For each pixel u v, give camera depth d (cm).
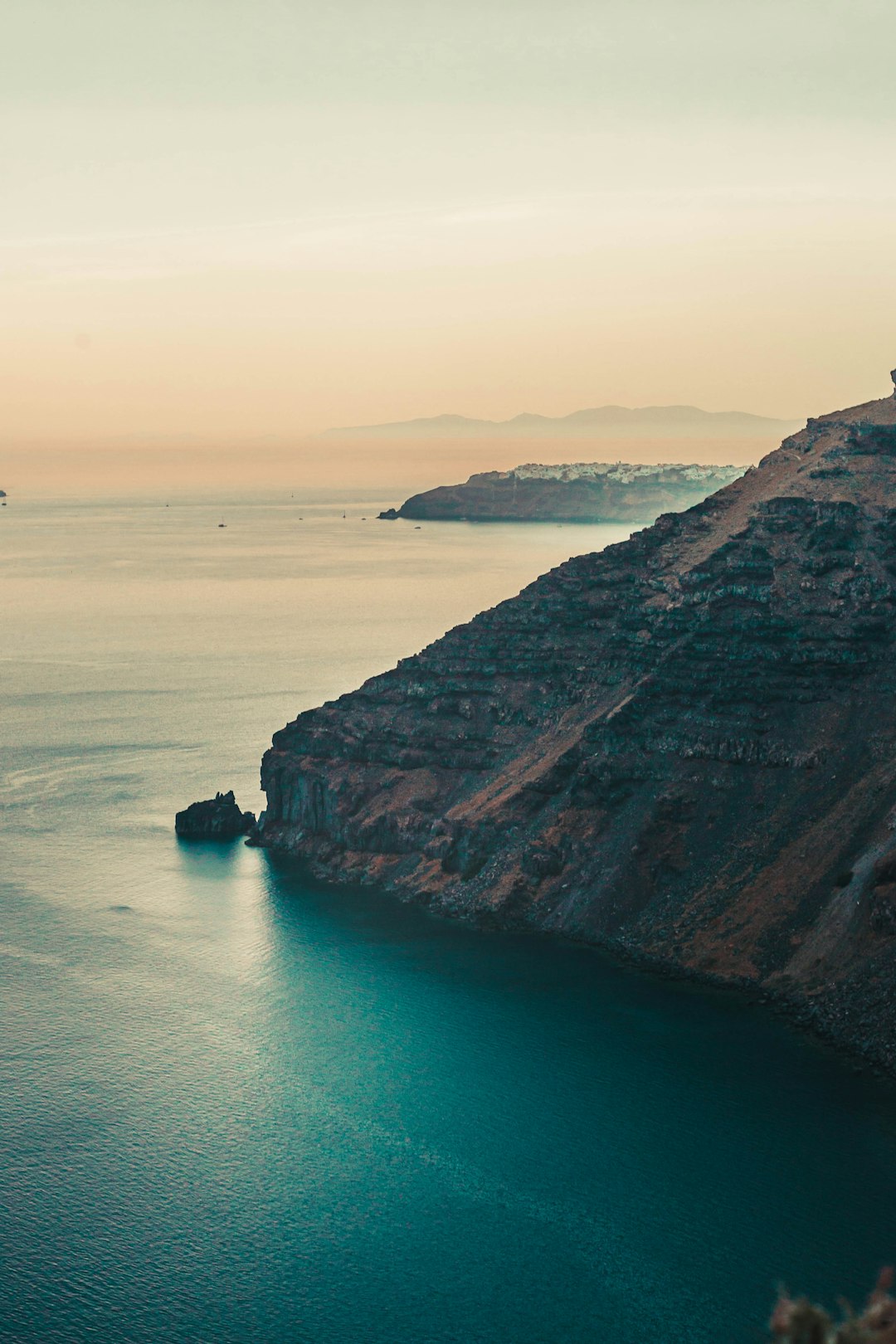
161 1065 17012
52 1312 12475
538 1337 12256
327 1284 12925
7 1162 14838
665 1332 12325
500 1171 14775
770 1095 16250
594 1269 13150
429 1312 12556
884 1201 14150
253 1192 14338
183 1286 12875
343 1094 16375
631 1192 14350
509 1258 13325
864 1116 15762
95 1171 14712
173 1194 14300
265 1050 17450
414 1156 15025
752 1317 12512
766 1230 13725
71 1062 17062
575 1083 16612
